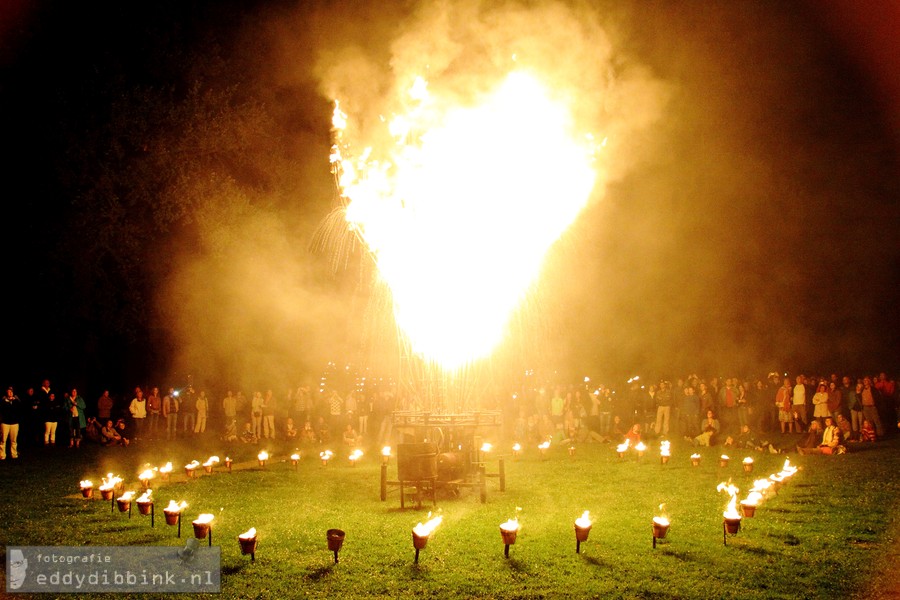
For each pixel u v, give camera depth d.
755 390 25.42
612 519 11.89
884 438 22.20
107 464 20.14
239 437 27.05
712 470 17.22
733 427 24.34
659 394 25.53
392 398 27.58
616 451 21.80
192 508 13.30
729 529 10.34
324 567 9.41
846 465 17.14
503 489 14.77
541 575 9.02
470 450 14.70
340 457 21.47
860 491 13.81
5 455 21.19
